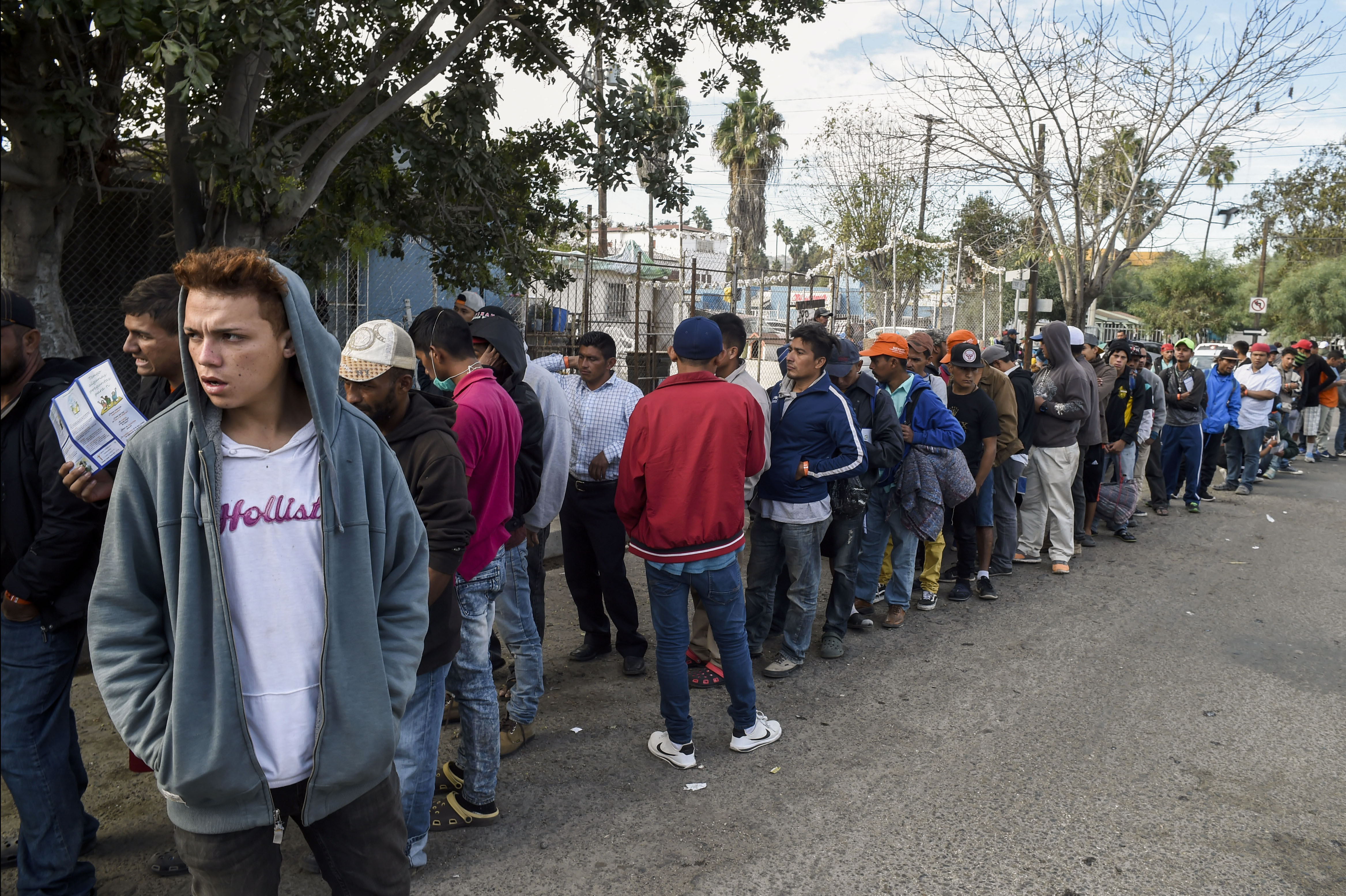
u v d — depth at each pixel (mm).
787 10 7523
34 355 2475
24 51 5000
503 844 3166
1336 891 2955
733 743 3932
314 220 6883
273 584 1659
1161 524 9250
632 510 3752
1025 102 14867
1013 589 6656
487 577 3148
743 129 33562
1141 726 4254
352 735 1715
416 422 2648
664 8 7230
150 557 1614
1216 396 10656
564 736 4062
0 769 2471
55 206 5488
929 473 5465
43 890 2562
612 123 6973
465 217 7609
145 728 1593
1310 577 7125
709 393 3658
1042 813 3432
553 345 9938
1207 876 3029
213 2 3969
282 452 1671
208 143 5098
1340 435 15258
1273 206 41031
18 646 2430
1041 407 6996
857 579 5641
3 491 2398
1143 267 51000
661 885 2943
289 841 3172
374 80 6070
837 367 5262
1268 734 4188
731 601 3760
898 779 3697
